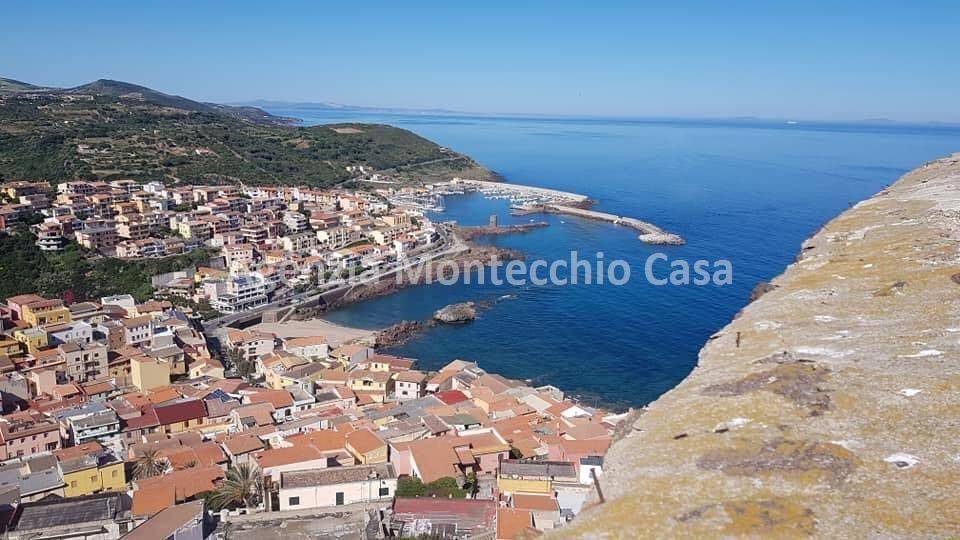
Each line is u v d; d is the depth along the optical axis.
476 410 98.12
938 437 21.27
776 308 37.22
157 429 96.06
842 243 50.19
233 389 112.31
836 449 21.34
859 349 29.06
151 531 58.22
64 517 64.94
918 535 16.94
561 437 85.19
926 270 38.91
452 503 65.12
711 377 28.86
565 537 19.25
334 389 112.88
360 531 60.81
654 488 20.89
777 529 18.00
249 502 70.31
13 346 119.81
